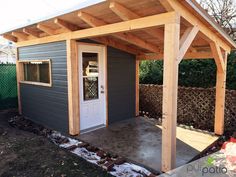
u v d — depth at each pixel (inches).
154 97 257.9
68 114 187.0
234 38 308.2
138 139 173.8
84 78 193.9
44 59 210.7
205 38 147.6
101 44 203.0
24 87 255.8
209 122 208.2
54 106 205.6
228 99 194.9
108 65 213.2
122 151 149.5
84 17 134.5
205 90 209.5
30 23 181.5
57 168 125.7
